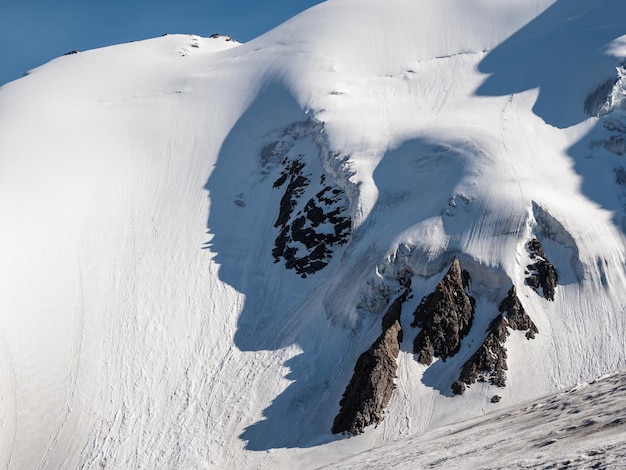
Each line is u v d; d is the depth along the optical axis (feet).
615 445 68.23
